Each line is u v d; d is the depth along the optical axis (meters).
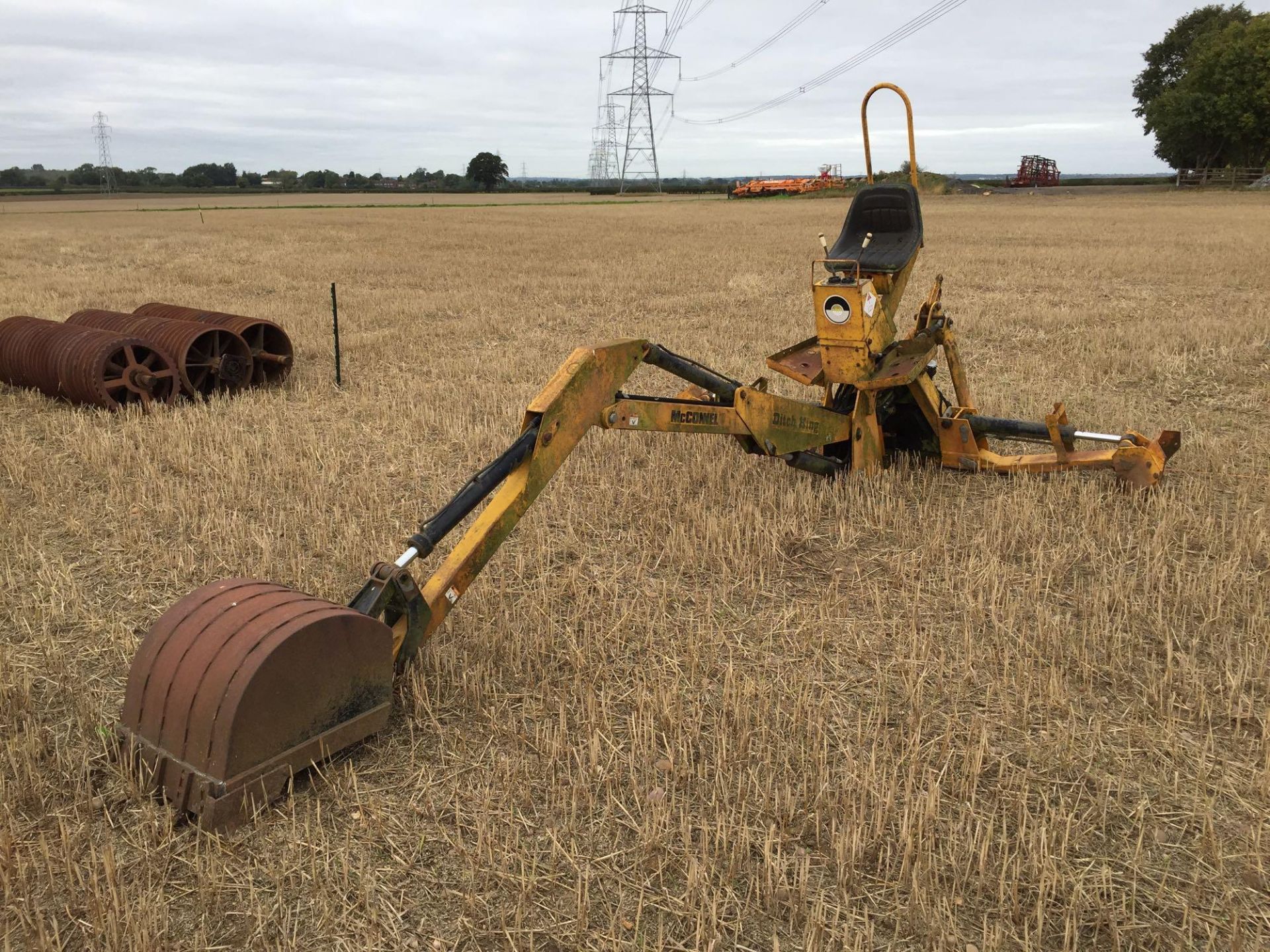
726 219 49.16
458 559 4.40
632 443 8.59
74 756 3.98
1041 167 83.19
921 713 4.29
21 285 20.98
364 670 3.90
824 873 3.31
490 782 3.82
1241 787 3.79
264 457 8.38
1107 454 6.98
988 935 3.00
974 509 6.90
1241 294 17.52
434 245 32.53
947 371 11.59
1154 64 90.19
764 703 4.37
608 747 4.04
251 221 51.38
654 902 3.20
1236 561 5.74
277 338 11.45
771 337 14.01
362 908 3.19
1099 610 5.20
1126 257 23.70
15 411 10.10
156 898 3.19
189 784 3.53
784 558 6.16
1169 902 3.20
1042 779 3.84
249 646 3.57
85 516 6.87
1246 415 9.45
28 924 3.05
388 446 8.61
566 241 33.84
